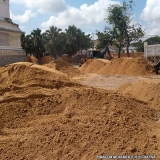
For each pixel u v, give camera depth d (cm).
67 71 2342
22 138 576
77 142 528
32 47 4450
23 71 1294
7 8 2823
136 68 2262
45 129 601
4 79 1328
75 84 1172
